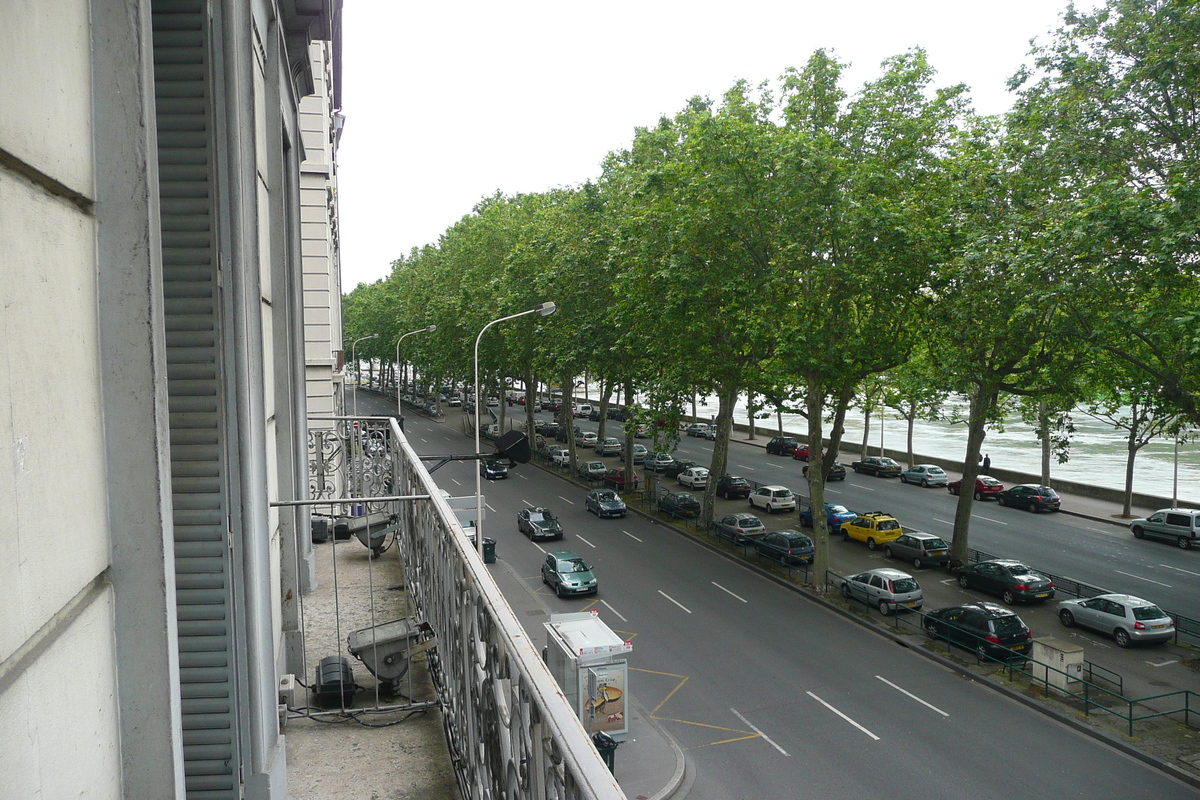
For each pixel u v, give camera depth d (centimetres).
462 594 429
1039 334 2377
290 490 719
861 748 1691
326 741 554
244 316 405
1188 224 1588
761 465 5491
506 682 332
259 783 420
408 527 799
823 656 2206
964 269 2312
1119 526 3800
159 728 213
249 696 418
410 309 8050
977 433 2969
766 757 1659
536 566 3094
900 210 2400
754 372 3034
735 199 2566
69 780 173
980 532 3669
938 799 1490
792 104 2614
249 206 468
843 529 3578
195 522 364
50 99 167
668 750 1686
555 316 4172
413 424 7675
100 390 199
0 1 142
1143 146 1948
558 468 5350
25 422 152
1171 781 1540
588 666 1720
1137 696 1920
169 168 358
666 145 3397
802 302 2567
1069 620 2464
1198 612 2566
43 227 163
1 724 137
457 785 487
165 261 360
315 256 1909
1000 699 1928
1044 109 2088
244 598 415
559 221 4388
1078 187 2053
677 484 4888
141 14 201
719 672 2097
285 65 809
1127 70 1925
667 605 2639
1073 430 3462
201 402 362
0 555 139
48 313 165
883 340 2656
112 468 204
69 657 175
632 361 3834
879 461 5150
